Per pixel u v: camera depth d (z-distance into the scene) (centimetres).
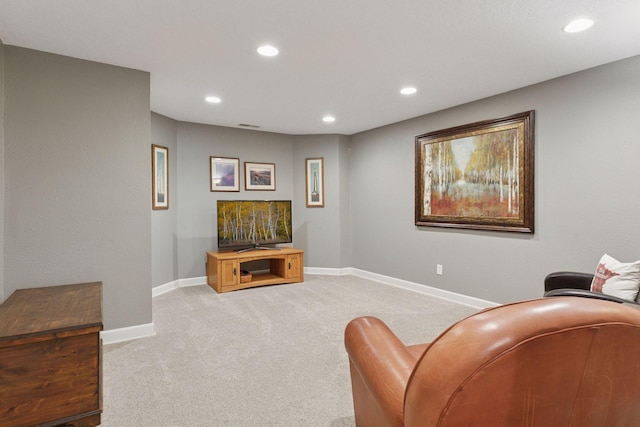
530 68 295
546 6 203
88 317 191
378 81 326
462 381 71
